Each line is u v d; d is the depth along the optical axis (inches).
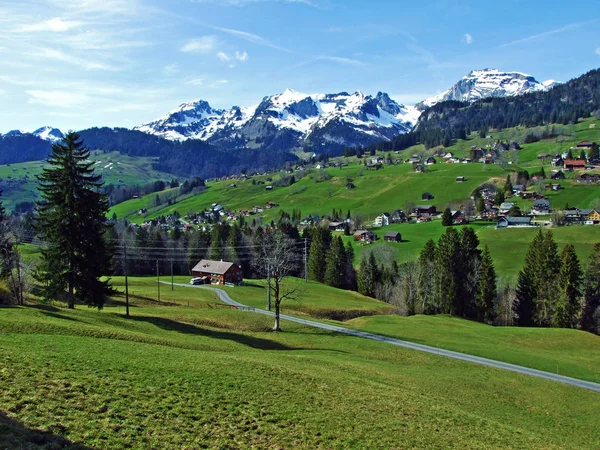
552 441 1330.0
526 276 4411.9
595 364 2576.3
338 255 6131.9
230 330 2770.7
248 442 948.6
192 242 7052.2
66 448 774.5
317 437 1027.3
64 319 2078.0
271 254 4783.5
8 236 3550.7
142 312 3115.2
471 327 3427.7
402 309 4655.5
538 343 3024.1
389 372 1948.8
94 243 2556.6
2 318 1765.5
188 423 985.5
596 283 4320.9
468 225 7785.4
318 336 2805.1
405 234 7746.1
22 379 1027.3
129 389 1107.9
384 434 1107.9
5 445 729.0
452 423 1300.4
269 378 1430.9
